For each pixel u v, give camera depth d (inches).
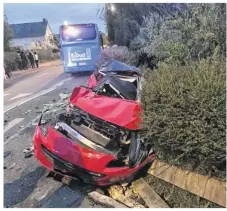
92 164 125.4
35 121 239.5
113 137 134.6
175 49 230.4
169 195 125.6
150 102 126.3
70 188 138.5
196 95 109.4
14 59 657.6
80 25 465.4
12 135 212.1
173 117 115.6
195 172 121.6
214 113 106.3
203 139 108.0
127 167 129.6
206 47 216.2
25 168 159.9
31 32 1343.5
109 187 136.3
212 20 216.8
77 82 423.8
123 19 415.5
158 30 297.3
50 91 371.2
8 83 477.1
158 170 134.8
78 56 469.4
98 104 144.3
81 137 137.3
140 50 316.5
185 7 259.0
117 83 167.5
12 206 127.2
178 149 121.5
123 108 135.6
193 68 125.3
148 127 125.3
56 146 135.0
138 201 125.0
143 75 181.3
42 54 888.3
